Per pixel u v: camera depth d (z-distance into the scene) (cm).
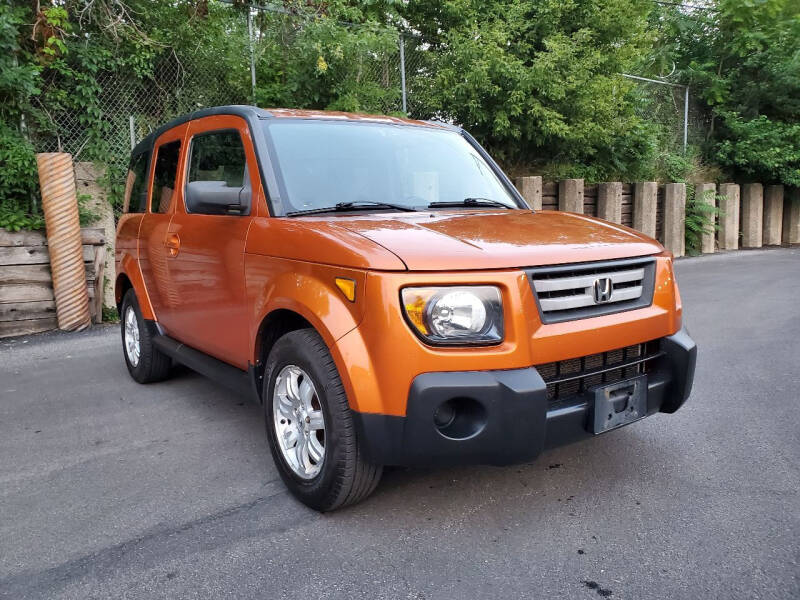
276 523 282
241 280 331
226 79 939
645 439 369
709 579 233
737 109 1669
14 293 673
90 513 296
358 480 270
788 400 434
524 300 253
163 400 464
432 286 247
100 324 735
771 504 288
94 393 483
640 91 1432
